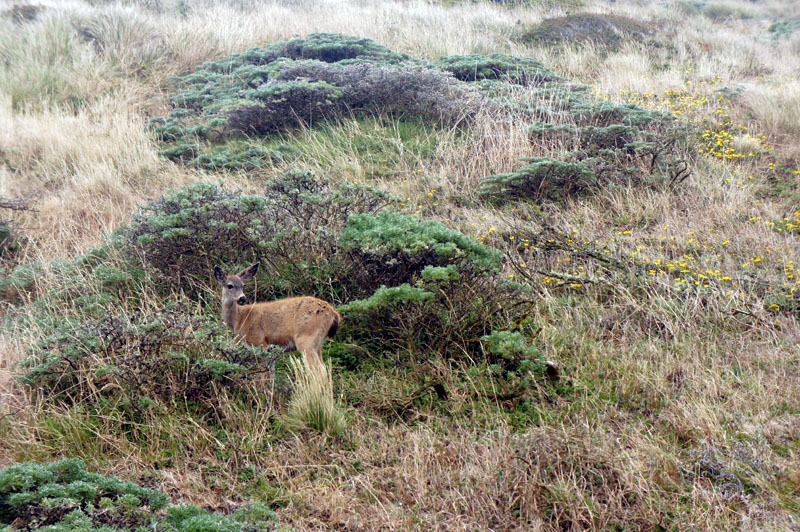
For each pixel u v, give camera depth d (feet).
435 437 50.08
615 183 96.17
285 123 122.11
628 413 53.36
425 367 58.54
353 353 61.77
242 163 106.42
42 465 41.04
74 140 112.88
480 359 60.23
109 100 132.26
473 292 62.54
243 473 47.06
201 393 53.36
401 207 92.12
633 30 180.96
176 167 106.93
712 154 107.65
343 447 50.24
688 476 46.42
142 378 52.85
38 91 134.00
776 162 106.11
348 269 67.62
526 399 55.21
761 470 45.98
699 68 162.91
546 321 65.57
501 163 102.89
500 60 145.89
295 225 72.64
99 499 40.01
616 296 69.51
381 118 122.21
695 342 61.93
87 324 57.98
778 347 60.29
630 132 104.78
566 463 46.06
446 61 147.02
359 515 43.42
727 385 55.83
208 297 68.18
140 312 64.23
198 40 158.81
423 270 61.31
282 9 190.90
